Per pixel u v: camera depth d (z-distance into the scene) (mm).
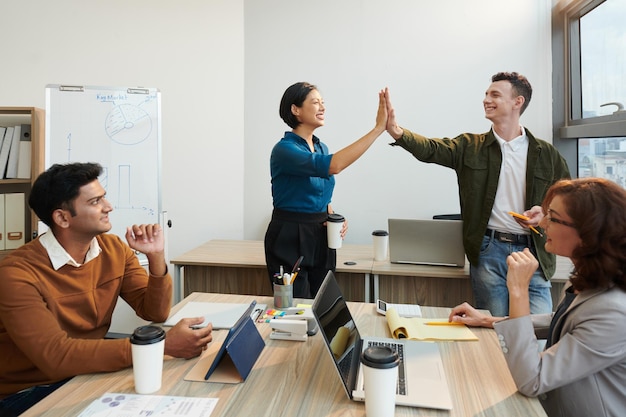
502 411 1158
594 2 3297
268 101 3996
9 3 3770
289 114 2381
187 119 3977
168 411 1138
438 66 3832
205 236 4062
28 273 1504
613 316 1199
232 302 2014
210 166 4016
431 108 3863
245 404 1178
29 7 3781
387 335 1654
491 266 2479
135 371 1225
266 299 2061
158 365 1238
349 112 3941
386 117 2375
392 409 1094
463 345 1558
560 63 3709
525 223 2273
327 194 2473
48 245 1584
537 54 3727
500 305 2482
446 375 1345
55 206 1542
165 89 3941
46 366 1383
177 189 4016
